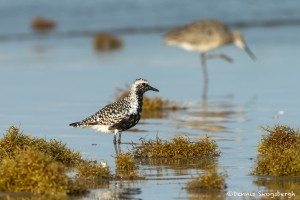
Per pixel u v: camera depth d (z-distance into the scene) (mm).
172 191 11406
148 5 37406
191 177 12289
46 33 34969
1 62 28891
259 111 19094
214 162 13406
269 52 29688
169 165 13273
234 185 11688
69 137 16094
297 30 33844
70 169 12984
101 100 21125
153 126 17359
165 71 26547
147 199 10992
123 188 11625
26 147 13164
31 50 31672
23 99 21547
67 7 36844
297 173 12180
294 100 20453
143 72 26203
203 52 27078
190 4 37438
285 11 36625
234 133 16266
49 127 17266
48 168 11438
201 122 17828
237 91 22500
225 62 28516
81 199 11023
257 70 26078
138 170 12875
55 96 21938
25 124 17672
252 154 14023
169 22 35469
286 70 25656
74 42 33406
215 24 27266
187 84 24000
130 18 36219
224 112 19219
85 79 24891
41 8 37344
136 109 15195
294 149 12727
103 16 36281
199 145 14086
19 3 37406
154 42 33031
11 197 11078
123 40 33406
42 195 11195
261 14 36500
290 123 17141
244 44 27656
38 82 24594
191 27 27172
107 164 13094
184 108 20047
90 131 16766
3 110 19750
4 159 12328
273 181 11898
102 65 27828
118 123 15062
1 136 16078
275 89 22406
